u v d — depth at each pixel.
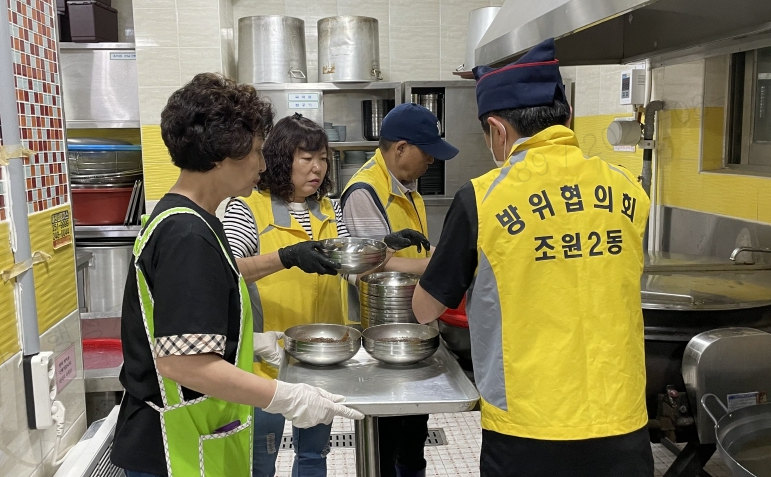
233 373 1.25
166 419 1.30
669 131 2.74
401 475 2.26
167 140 1.30
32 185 1.58
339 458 2.80
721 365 1.65
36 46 1.62
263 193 1.99
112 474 1.78
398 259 2.06
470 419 3.22
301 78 4.00
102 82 3.87
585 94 3.53
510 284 1.30
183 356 1.20
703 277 2.09
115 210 3.86
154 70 3.82
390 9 4.46
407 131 2.14
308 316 1.99
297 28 3.98
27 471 1.50
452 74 4.55
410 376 1.58
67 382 1.75
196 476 1.31
